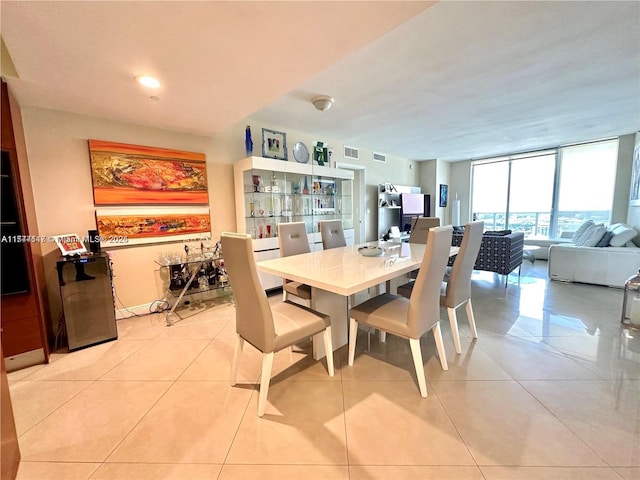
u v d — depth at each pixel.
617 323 2.71
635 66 2.52
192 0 1.29
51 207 2.58
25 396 1.78
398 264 2.18
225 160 3.74
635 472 1.19
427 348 2.31
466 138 5.14
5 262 2.04
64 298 2.32
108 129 2.86
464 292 2.33
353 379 1.91
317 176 4.61
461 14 1.80
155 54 1.75
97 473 1.25
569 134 5.00
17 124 2.19
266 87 2.22
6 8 1.29
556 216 6.23
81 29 1.48
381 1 1.33
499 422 1.50
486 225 7.49
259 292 1.54
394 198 6.54
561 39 2.10
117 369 2.07
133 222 3.02
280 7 1.36
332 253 2.77
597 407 1.59
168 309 3.30
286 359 2.19
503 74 2.63
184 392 1.80
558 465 1.24
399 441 1.39
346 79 2.67
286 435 1.44
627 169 5.09
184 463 1.29
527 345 2.31
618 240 3.91
